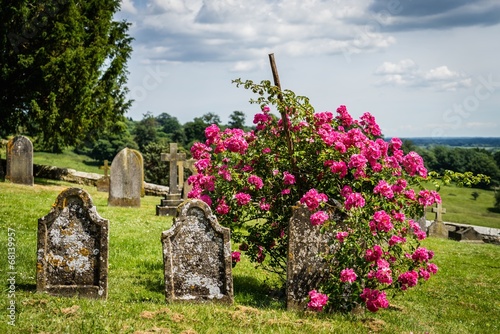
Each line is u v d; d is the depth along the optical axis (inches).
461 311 476.1
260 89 435.5
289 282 398.0
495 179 2591.0
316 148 430.9
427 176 417.7
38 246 381.1
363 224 389.1
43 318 321.7
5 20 1237.7
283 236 455.2
